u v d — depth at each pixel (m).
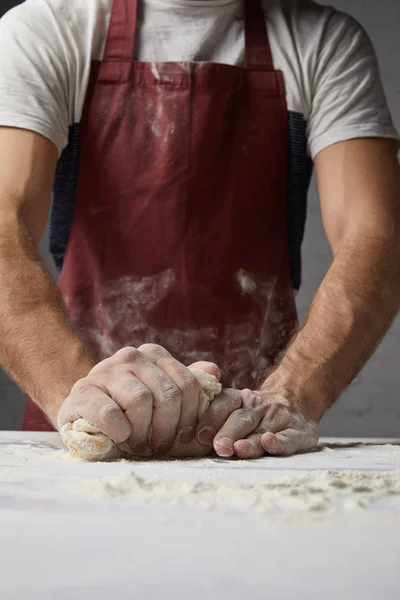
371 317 1.14
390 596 0.31
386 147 1.38
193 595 0.30
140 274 1.41
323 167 1.39
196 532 0.42
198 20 1.45
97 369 0.84
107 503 0.51
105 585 0.32
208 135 1.40
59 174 1.42
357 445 1.06
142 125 1.40
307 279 3.80
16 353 1.01
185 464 0.77
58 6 1.39
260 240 1.43
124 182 1.41
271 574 0.34
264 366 1.43
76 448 0.79
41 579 0.33
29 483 0.60
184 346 1.40
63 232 1.44
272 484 0.57
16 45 1.34
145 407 0.80
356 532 0.42
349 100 1.40
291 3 1.49
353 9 3.86
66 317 1.07
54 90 1.34
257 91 1.42
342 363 1.08
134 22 1.42
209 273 1.40
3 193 1.22
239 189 1.42
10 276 1.08
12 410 3.75
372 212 1.27
